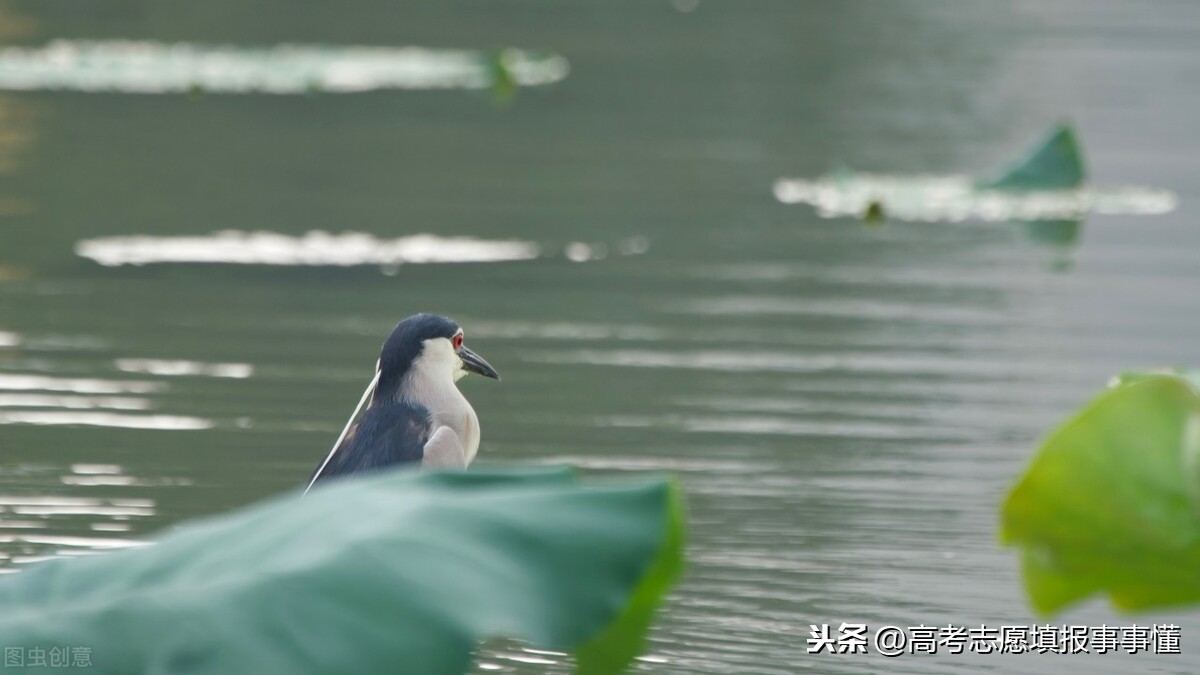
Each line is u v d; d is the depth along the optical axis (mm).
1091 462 4012
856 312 16438
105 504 10609
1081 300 17156
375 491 3303
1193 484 3963
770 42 35969
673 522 3160
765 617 9172
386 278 17453
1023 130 27375
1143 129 27719
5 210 19938
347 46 36094
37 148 24047
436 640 2967
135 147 24500
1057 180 23484
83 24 38062
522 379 14000
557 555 3098
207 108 28359
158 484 11039
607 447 12211
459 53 35094
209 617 3037
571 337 15336
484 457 11898
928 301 17047
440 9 41750
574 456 11992
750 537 10492
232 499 10812
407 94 30266
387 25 39156
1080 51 34688
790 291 17328
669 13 40531
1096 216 21844
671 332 15531
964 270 18562
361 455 9875
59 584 3234
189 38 36719
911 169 24469
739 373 14281
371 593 3029
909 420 13016
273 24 39062
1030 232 20734
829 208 21750
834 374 14219
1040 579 4133
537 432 12547
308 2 42750
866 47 35250
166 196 21188
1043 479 4051
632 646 3260
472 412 10500
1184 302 17094
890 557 10195
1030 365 14625
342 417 12727
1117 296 17359
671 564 3178
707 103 29281
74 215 19875
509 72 30953
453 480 3344
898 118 28250
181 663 2992
